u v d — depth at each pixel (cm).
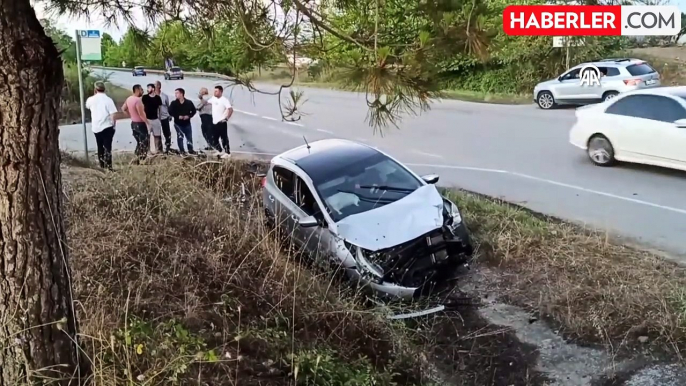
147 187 732
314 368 405
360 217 652
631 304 542
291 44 370
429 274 620
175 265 517
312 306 526
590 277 604
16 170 269
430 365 509
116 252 529
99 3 391
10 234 272
